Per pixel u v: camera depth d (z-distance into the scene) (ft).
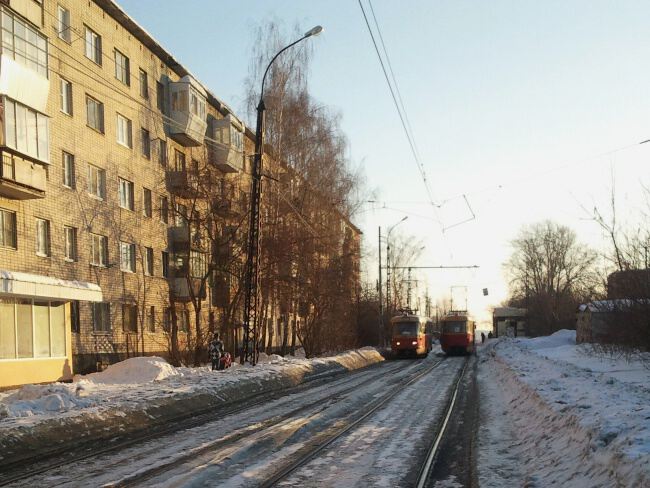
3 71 64.54
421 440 34.22
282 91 108.27
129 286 96.84
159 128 108.37
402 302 227.40
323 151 115.65
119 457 29.76
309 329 127.54
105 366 87.92
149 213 104.32
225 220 109.09
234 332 112.37
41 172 71.10
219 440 34.01
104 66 92.63
